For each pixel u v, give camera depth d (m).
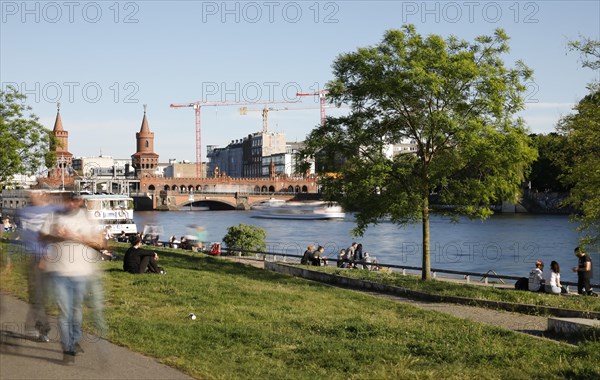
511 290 27.53
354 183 30.77
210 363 10.74
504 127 29.64
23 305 13.65
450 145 30.59
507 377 11.10
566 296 25.62
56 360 10.07
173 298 18.39
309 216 165.88
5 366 9.63
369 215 30.94
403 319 18.38
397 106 30.09
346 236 107.44
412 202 30.17
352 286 30.50
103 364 9.98
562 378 11.09
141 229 121.50
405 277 32.19
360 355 12.17
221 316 15.88
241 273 31.11
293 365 11.31
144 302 17.59
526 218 147.50
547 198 166.00
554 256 73.81
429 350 12.96
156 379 9.51
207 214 199.25
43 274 10.21
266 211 173.88
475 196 29.83
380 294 27.61
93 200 63.88
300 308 19.16
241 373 10.38
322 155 32.00
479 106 29.59
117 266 26.11
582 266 28.89
